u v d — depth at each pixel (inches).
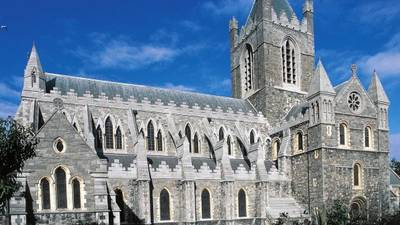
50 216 1533.0
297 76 3410.4
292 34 3422.7
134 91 2950.3
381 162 2704.2
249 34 3521.2
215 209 2507.4
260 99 3282.5
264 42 3267.7
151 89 3053.6
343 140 2628.0
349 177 2576.3
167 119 2802.7
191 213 2375.7
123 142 2635.3
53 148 1581.0
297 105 3191.4
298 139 2792.8
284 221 2303.2
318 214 2010.3
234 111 3090.6
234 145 2974.9
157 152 2721.5
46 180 1558.8
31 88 2434.8
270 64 3270.2
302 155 2704.2
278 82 3287.4
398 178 2987.2
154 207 2341.3
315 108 2610.7
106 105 2645.2
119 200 2252.7
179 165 2455.7
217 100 3297.2
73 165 1598.2
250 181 2630.4
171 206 2394.2
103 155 2509.8
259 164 2640.3
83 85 2778.1
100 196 1599.4
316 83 2620.6
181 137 2787.9
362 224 2003.0
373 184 2650.1
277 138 3031.5
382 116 2765.7
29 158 1392.7
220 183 2544.3
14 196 1469.0
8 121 1202.0
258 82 3331.7
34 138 1344.7
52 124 1595.7
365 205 2573.8
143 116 2746.1
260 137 3097.9
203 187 2491.4
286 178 2783.0
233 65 3794.3
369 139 2719.0
